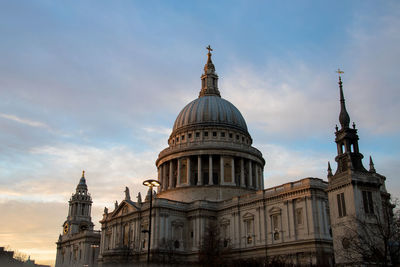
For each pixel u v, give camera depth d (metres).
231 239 104.12
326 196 90.00
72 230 177.75
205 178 126.25
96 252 161.12
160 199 109.88
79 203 185.38
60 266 174.25
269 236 95.00
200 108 139.00
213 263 90.62
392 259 57.41
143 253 107.81
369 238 58.69
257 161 132.62
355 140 72.56
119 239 121.06
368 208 66.94
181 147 128.88
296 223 89.94
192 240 108.88
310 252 83.81
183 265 101.56
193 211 110.94
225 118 137.12
